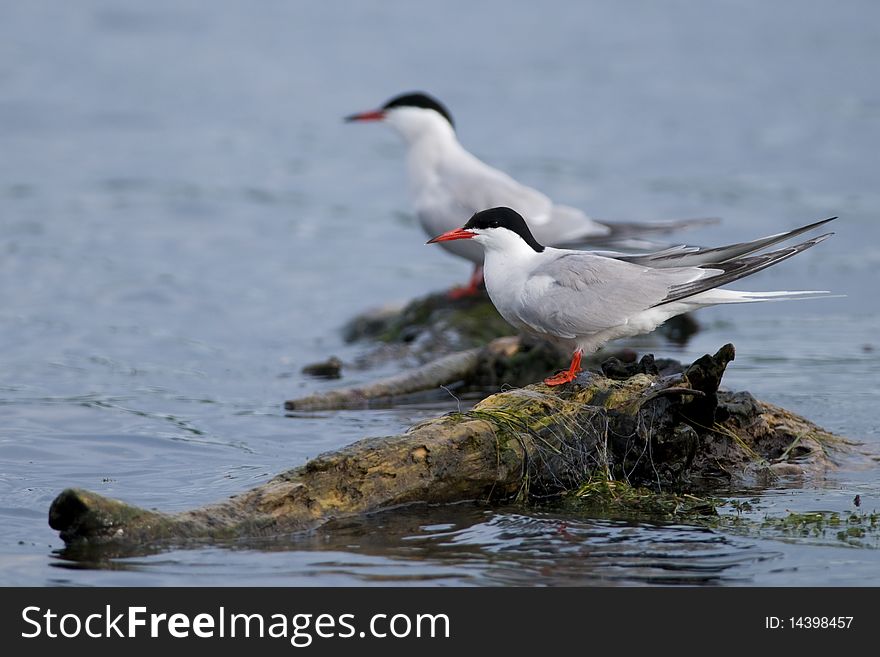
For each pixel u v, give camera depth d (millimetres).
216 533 8148
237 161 24625
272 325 16078
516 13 37812
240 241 19938
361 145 26047
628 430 9312
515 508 8852
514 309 10070
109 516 8047
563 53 33094
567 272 9781
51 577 7570
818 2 39438
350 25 36188
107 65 31641
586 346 9922
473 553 8008
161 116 27688
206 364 14180
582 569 7789
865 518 8672
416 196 16062
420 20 36875
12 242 19125
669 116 27375
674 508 8891
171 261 18656
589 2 39312
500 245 10227
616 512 8805
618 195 22203
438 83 29953
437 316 15352
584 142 25609
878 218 20656
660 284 9508
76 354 14258
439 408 12156
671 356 14234
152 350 14633
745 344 14914
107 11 37281
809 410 11633
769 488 9406
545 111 27734
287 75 30906
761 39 34781
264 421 11539
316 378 13664
